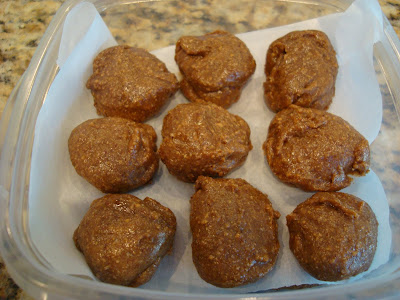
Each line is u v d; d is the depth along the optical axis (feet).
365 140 0.43
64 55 0.45
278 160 0.43
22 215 0.38
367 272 0.40
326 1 0.57
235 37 0.51
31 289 0.33
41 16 0.60
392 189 0.45
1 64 0.55
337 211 0.39
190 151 0.41
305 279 0.40
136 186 0.44
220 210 0.39
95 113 0.49
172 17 0.59
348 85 0.50
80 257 0.38
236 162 0.44
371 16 0.47
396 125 0.49
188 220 0.44
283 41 0.49
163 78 0.47
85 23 0.47
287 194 0.45
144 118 0.48
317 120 0.43
